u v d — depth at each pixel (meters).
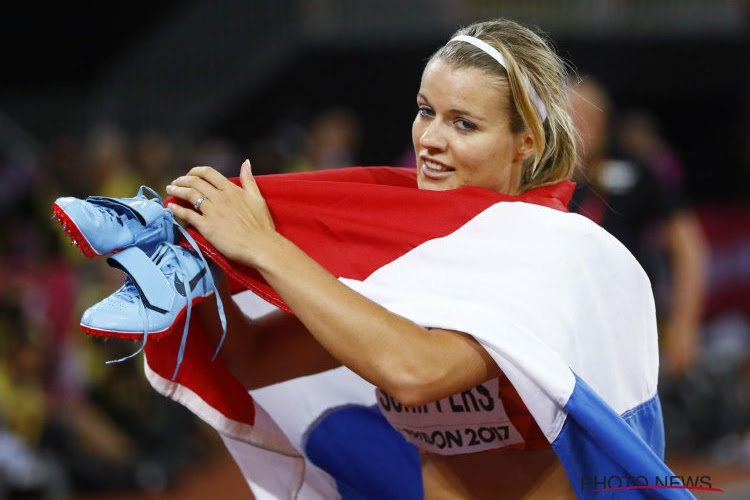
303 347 8.85
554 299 7.46
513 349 7.11
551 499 8.05
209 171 7.75
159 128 40.53
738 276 34.72
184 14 41.88
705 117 42.94
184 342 7.66
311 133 32.09
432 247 7.73
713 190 42.84
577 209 12.05
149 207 7.65
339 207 7.93
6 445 20.28
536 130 7.84
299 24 39.19
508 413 7.84
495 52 7.73
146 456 22.75
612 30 38.75
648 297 8.09
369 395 9.20
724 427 24.75
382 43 38.91
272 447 9.14
